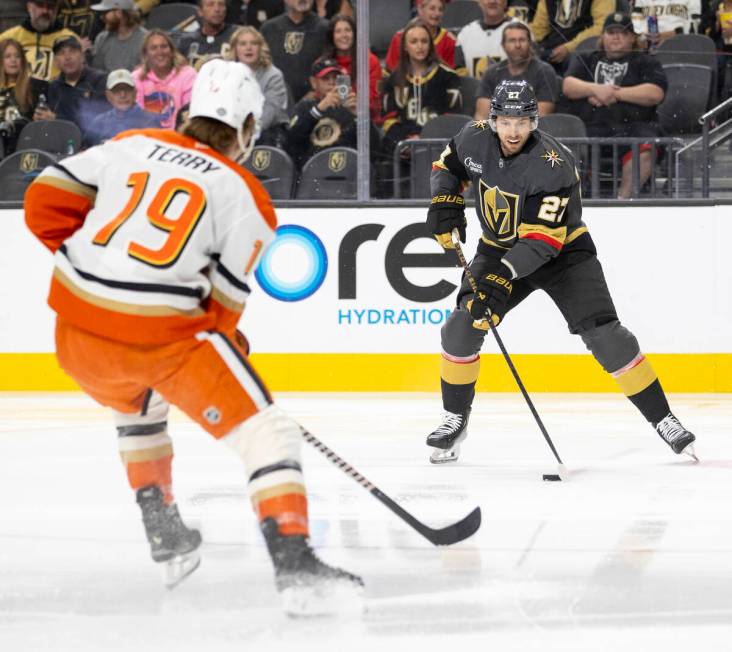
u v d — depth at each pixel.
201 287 7.35
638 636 7.07
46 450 15.68
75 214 7.78
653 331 22.86
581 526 10.60
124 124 25.20
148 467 8.34
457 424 14.61
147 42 24.91
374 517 11.01
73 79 25.19
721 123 23.83
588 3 24.41
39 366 23.73
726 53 24.33
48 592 8.23
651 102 24.38
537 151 13.78
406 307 23.12
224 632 7.18
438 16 24.78
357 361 23.25
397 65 24.38
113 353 7.28
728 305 22.70
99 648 6.87
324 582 7.14
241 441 7.25
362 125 23.58
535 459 14.93
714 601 7.92
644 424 18.45
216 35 24.94
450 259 23.03
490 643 6.93
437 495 12.29
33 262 23.62
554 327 22.81
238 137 7.86
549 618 7.48
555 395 22.53
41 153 25.22
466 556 9.35
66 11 25.09
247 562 9.16
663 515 11.16
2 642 7.00
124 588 8.34
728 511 11.38
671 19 24.34
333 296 23.22
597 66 24.39
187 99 25.03
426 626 7.28
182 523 8.46
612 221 22.86
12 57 25.14
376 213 23.12
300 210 23.25
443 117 24.45
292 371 23.36
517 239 14.38
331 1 24.50
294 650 6.79
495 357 22.94
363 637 7.05
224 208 7.34
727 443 16.34
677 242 22.75
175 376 7.24
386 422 18.62
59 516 11.12
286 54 24.44
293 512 7.12
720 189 23.97
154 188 7.38
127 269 7.22
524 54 24.44
